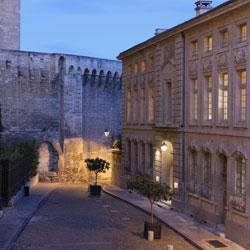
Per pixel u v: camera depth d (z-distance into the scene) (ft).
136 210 88.28
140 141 109.09
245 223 61.00
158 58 94.48
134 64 113.39
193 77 78.95
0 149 130.52
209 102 74.79
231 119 65.41
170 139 88.28
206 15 70.64
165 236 65.51
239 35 64.18
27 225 71.31
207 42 74.54
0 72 140.15
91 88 165.68
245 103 63.36
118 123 179.73
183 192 83.30
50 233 65.31
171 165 93.61
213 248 58.49
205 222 73.00
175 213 82.12
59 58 153.58
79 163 160.76
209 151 72.23
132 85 114.93
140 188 63.82
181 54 82.69
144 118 107.04
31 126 148.05
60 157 155.33
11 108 142.72
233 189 64.90
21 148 134.31
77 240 61.11
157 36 92.73
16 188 103.24
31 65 147.13
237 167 64.75
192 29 78.07
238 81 64.44
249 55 60.64
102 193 119.34
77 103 159.33
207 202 73.41
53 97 153.48
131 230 68.33
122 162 123.03
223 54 67.97
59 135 155.94
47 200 104.47
